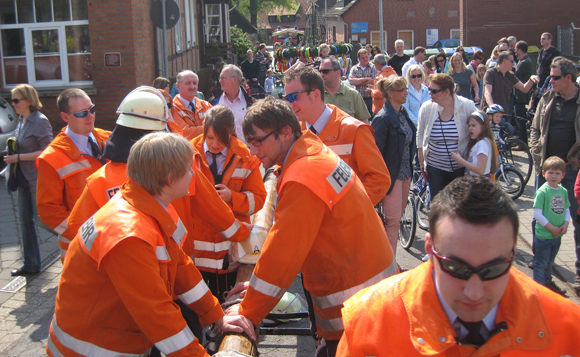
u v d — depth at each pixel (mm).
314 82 3441
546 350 1401
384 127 4789
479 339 1455
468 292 1339
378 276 2299
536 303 1428
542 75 11344
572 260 5410
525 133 10492
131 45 10586
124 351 2180
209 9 27969
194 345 2135
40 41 10766
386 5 39438
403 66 11102
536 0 24203
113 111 10781
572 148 5035
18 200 5258
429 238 1461
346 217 2230
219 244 3492
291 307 3723
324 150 2322
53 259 5777
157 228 2176
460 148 5426
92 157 3748
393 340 1472
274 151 2404
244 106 6789
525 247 5871
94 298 2117
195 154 3396
